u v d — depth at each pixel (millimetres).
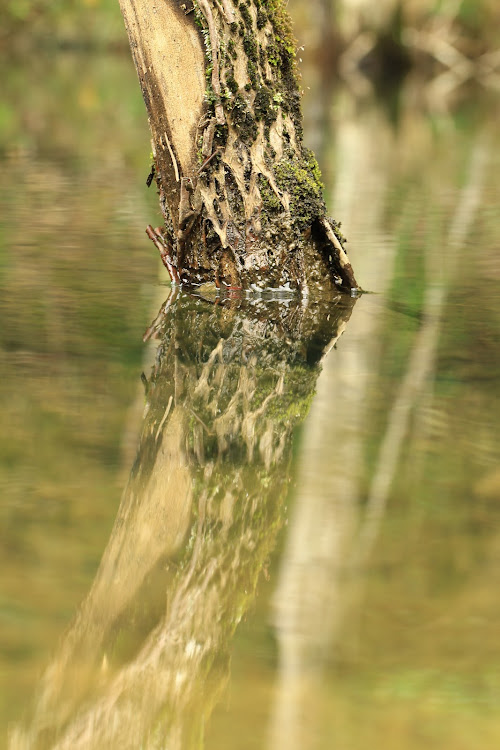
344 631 2617
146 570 2998
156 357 5578
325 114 25922
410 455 3982
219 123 7305
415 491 3562
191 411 4586
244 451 4047
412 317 6785
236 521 3350
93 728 2344
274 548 3152
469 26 44594
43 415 4406
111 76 38719
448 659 2471
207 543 3180
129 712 2396
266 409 4641
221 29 7207
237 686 2420
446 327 6445
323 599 2795
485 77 44500
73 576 2891
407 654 2502
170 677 2510
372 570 2955
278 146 7547
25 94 28984
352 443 4137
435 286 7770
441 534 3182
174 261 7758
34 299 6957
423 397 4852
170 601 2840
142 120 23188
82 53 56562
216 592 2883
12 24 55375
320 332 6328
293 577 2951
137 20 7414
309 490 3596
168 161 7621
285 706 2303
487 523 3275
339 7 44094
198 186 7477
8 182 12789
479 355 5691
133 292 7336
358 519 3340
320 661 2479
